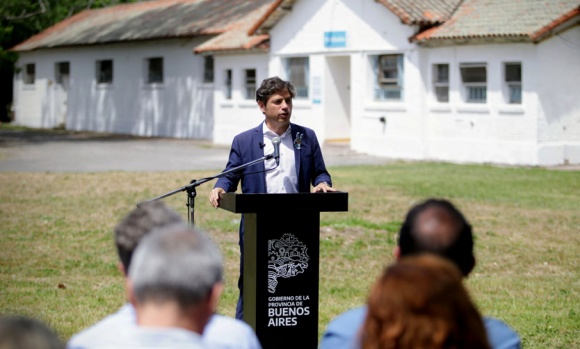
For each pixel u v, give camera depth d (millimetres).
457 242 4594
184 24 47719
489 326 4562
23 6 60719
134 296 3770
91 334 4383
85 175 27781
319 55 37562
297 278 7730
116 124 53281
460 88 32250
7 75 66375
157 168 30516
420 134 33438
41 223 18344
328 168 29859
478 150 31734
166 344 3648
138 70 51000
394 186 24625
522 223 18547
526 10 30984
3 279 13141
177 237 3736
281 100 8500
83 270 13898
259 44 39781
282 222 7664
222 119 43562
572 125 30922
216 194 8180
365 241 16391
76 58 56750
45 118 60375
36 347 2941
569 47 30547
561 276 13633
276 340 7715
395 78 34656
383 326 3654
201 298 3684
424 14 33000
